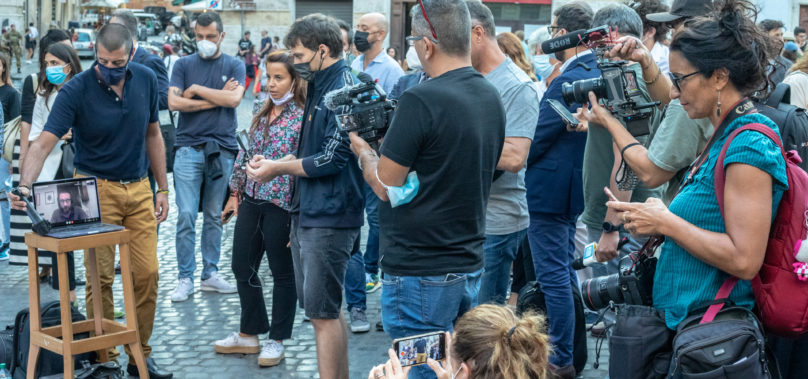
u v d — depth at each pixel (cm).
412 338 264
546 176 418
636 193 439
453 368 254
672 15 413
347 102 336
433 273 310
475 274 326
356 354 504
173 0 2762
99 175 442
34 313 397
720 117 256
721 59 249
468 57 315
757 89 257
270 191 461
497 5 2519
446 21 307
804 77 484
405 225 311
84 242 384
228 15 2747
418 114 298
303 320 562
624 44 323
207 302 607
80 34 2992
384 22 683
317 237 394
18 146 667
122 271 404
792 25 2084
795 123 309
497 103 316
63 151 592
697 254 249
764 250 242
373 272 638
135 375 456
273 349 484
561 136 418
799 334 252
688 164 298
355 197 399
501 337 243
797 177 249
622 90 315
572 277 455
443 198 305
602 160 415
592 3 2286
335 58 400
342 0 2744
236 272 491
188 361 490
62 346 384
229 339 503
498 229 415
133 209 452
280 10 2736
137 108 448
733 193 243
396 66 691
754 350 242
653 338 270
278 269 476
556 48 337
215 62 637
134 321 407
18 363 425
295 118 460
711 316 252
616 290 291
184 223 614
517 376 240
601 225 431
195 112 630
